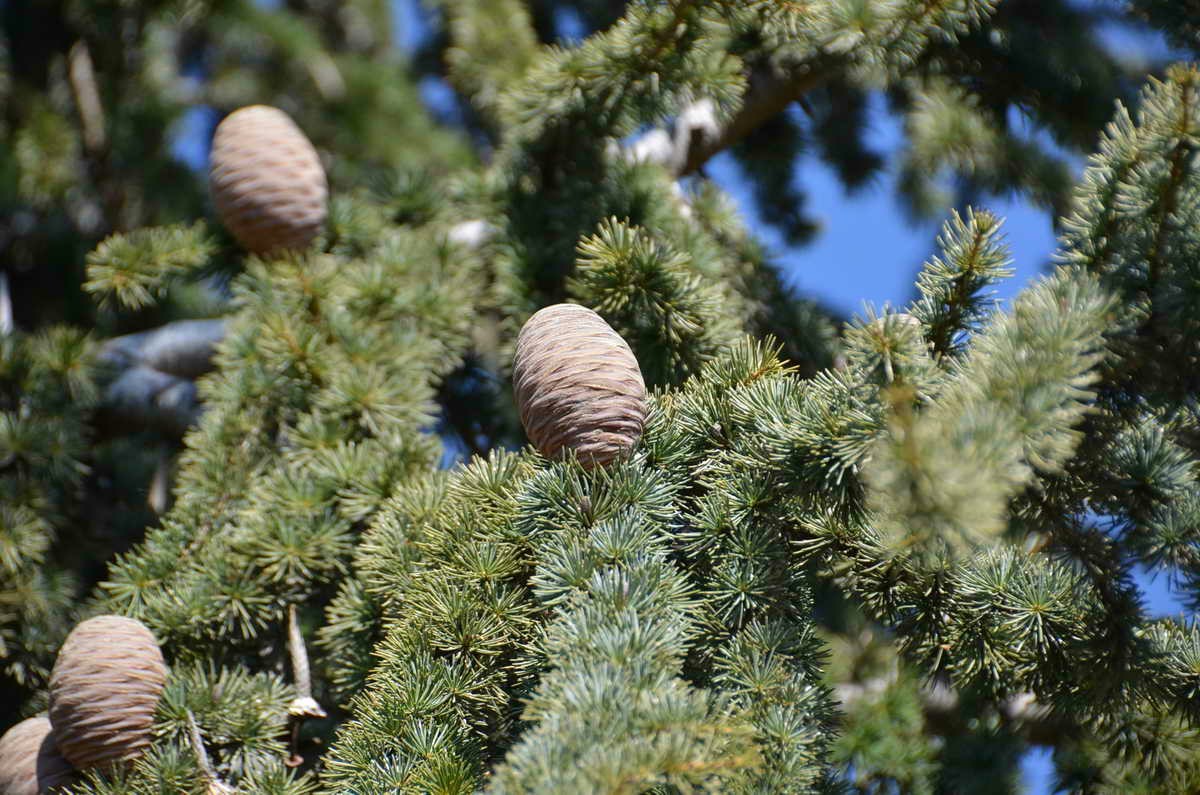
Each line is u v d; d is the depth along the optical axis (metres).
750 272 2.02
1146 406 1.69
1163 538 1.70
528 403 1.70
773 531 1.70
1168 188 1.67
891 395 1.56
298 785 1.73
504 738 1.70
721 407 1.72
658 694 1.60
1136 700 1.71
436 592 1.71
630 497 1.69
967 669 1.73
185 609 1.84
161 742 1.76
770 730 1.64
